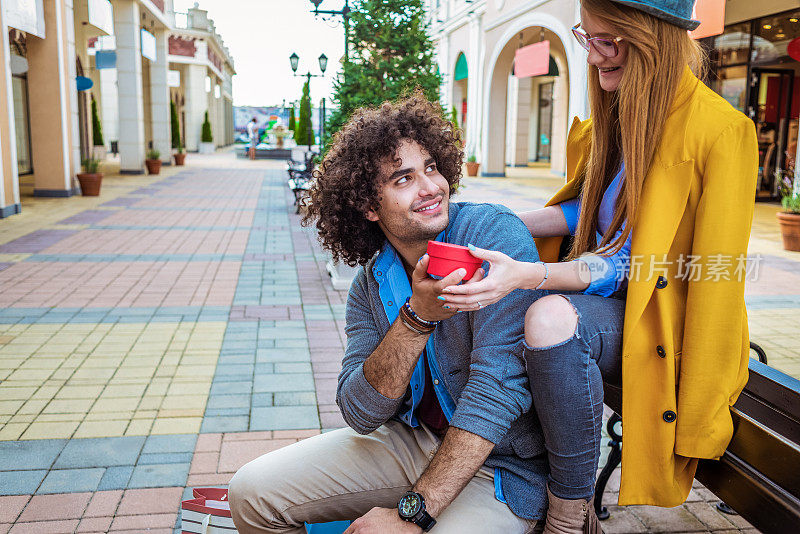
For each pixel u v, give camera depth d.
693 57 1.49
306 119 25.28
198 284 6.52
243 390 3.84
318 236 1.76
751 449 1.53
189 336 4.85
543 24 15.22
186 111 41.44
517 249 1.53
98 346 4.60
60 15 13.87
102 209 12.33
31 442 3.16
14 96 18.27
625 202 1.57
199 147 41.84
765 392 1.81
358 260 1.75
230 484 1.68
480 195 14.80
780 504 1.40
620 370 1.56
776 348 4.18
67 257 7.75
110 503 2.65
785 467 1.44
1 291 6.12
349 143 1.61
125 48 20.02
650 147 1.48
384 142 1.53
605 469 2.49
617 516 2.57
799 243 7.34
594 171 1.71
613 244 1.60
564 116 22.02
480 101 21.78
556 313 1.39
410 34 6.51
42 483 2.79
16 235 9.25
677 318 1.53
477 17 21.55
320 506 1.66
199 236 9.47
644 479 1.56
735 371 1.50
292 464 1.65
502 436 1.41
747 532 2.47
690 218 1.50
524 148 26.80
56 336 4.80
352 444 1.69
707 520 2.55
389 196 1.55
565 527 1.44
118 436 3.24
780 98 12.62
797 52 9.57
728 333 1.47
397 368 1.48
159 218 11.29
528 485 1.50
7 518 2.53
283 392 3.81
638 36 1.42
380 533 1.39
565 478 1.42
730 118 1.42
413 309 1.41
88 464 2.96
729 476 1.57
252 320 5.29
